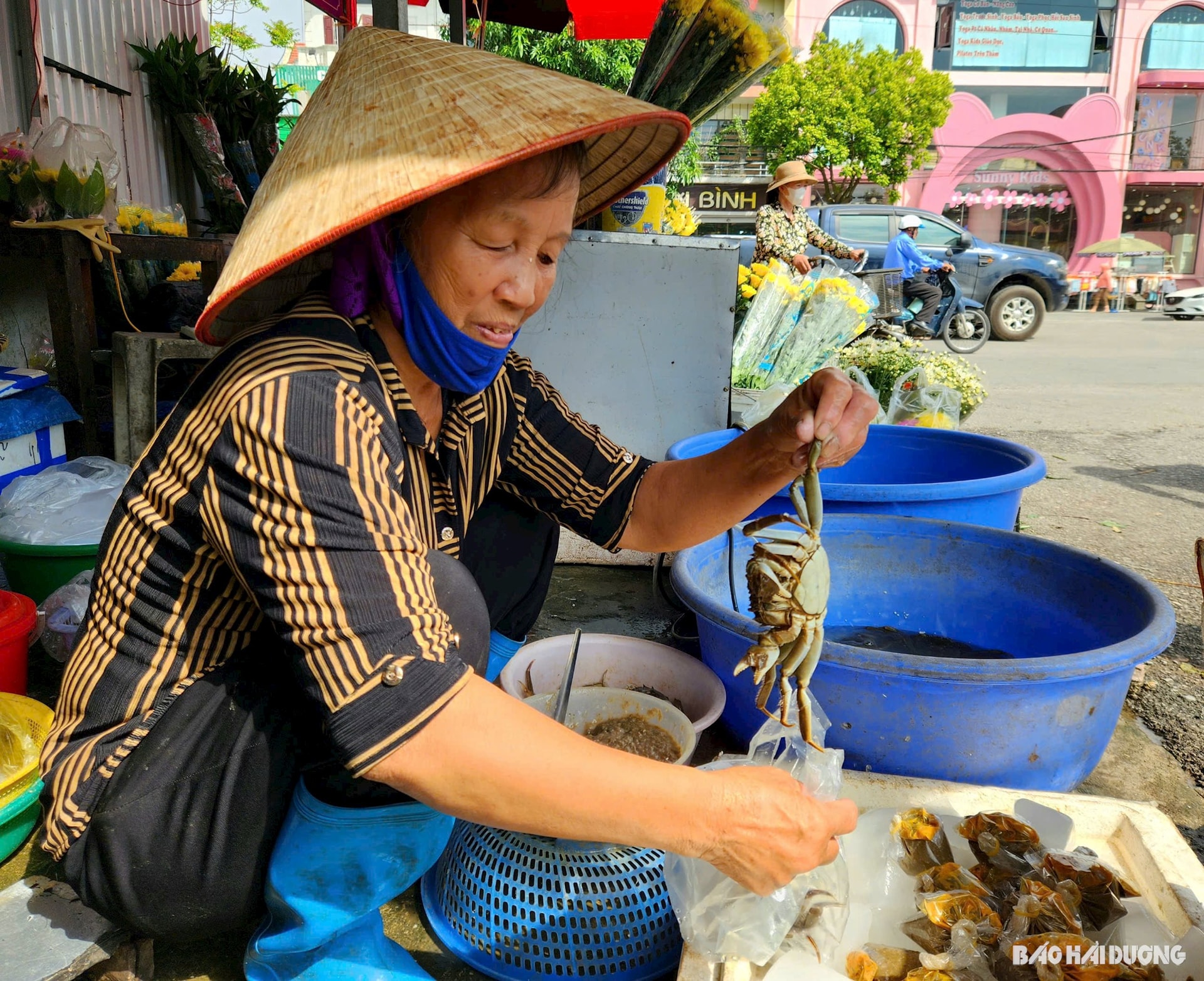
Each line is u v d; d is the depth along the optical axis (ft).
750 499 4.32
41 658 6.98
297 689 3.43
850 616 7.51
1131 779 6.22
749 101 68.80
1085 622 6.31
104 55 14.30
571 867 4.32
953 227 37.04
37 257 9.59
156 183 16.14
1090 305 65.05
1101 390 24.89
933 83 57.77
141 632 3.42
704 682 6.08
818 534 3.51
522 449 4.55
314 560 2.80
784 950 3.86
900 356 13.70
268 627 3.45
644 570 10.09
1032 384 25.75
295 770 3.46
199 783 3.39
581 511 4.66
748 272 13.84
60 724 3.61
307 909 3.56
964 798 4.86
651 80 9.82
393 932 4.57
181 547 3.24
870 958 3.88
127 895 3.44
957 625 7.20
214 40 22.44
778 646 3.48
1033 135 73.31
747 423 10.09
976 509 7.85
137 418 9.08
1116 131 72.95
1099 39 72.23
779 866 3.10
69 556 6.91
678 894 3.88
